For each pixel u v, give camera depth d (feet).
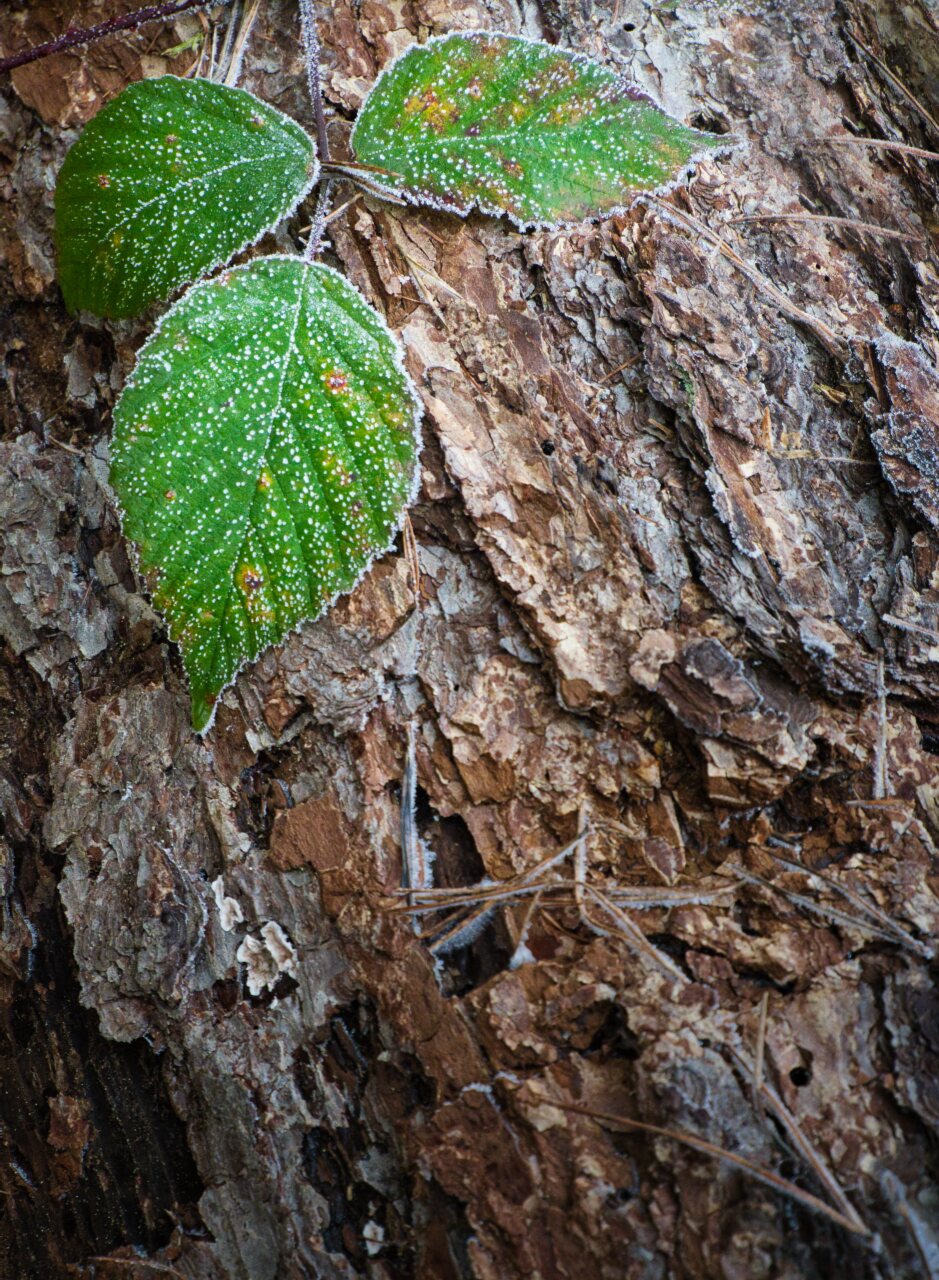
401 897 1.86
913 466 1.90
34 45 1.96
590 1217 1.80
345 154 1.91
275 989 1.88
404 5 1.94
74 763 1.92
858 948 1.84
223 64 1.93
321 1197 1.86
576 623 1.87
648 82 1.96
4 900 1.93
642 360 1.91
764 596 1.88
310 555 1.87
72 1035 1.91
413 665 1.88
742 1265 1.78
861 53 1.99
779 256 1.94
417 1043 1.84
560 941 1.85
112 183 1.89
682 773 1.87
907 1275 1.78
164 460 1.87
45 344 1.96
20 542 1.93
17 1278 1.91
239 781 1.89
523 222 1.90
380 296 1.91
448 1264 1.82
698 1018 1.82
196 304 1.87
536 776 1.87
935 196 1.97
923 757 1.87
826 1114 1.81
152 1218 1.89
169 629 1.87
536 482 1.89
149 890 1.89
